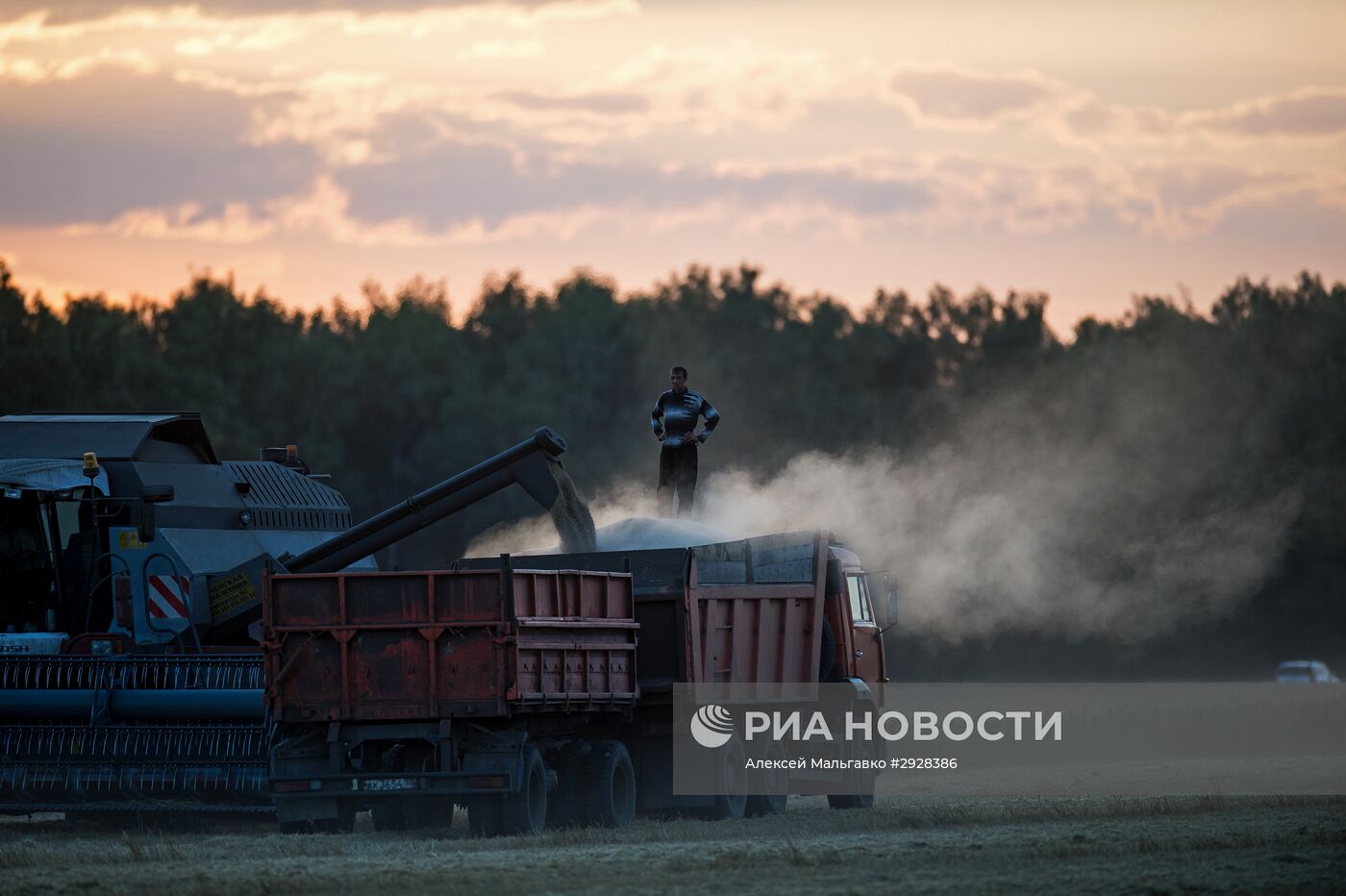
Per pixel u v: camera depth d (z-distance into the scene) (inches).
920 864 2331.4
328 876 2258.9
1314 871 2177.7
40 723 3267.7
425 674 2891.2
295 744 2945.4
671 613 3336.6
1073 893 2022.6
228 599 3769.7
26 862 2566.4
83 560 3772.1
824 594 3873.0
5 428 4025.6
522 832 2896.2
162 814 3277.6
